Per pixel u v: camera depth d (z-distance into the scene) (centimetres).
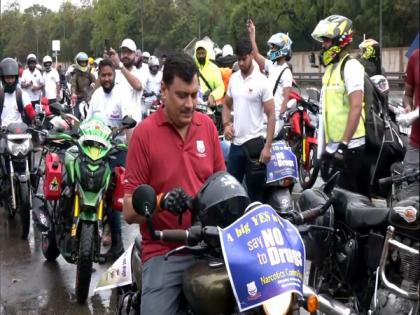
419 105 473
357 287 518
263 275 337
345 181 651
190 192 394
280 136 864
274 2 5406
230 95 761
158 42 7438
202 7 6725
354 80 622
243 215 358
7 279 705
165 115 395
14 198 902
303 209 541
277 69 927
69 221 673
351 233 520
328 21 640
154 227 386
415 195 466
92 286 676
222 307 353
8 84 944
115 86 807
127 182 393
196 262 376
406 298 445
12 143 881
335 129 641
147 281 391
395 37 4406
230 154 764
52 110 745
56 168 688
